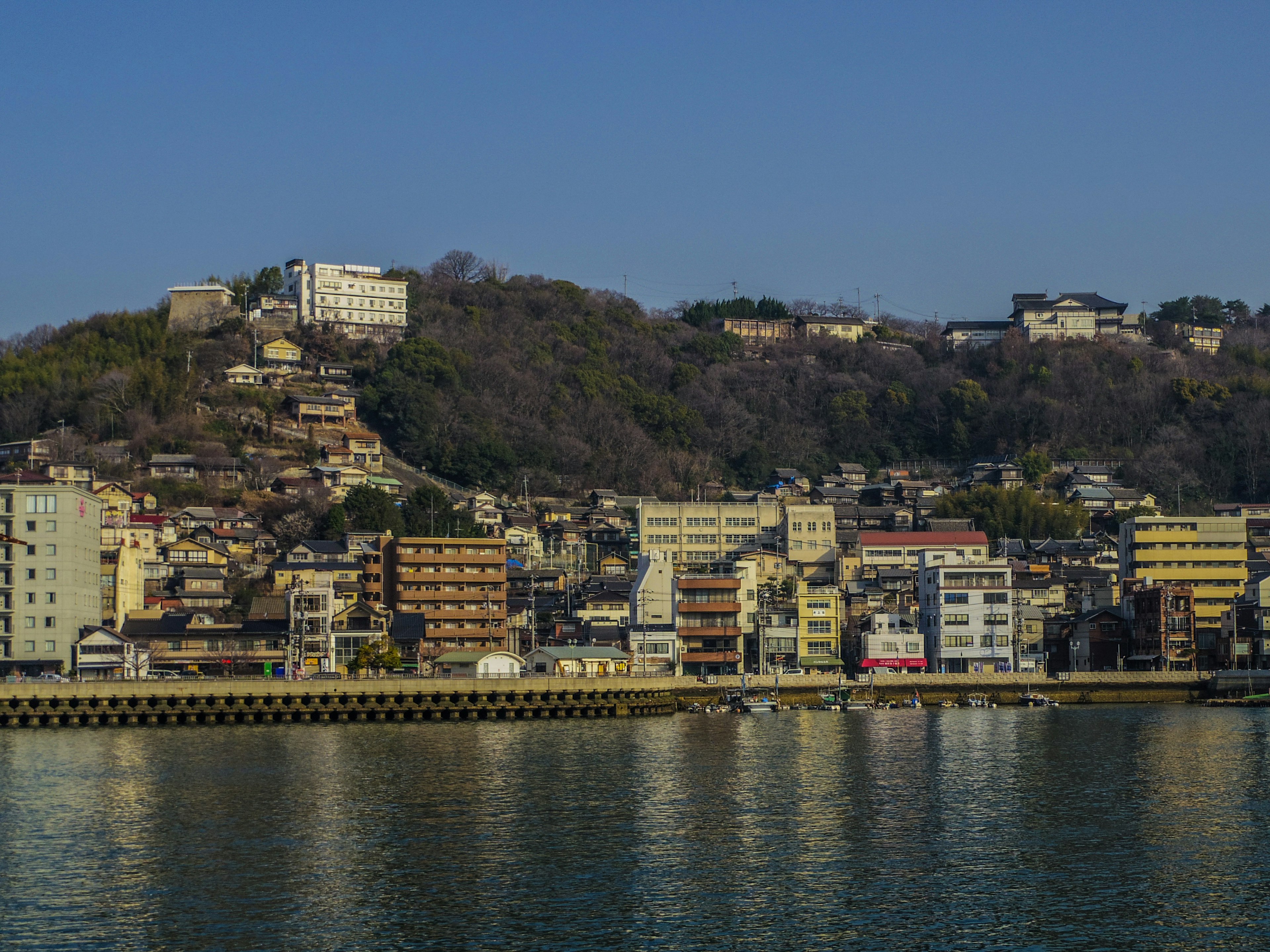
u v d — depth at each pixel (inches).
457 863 2406.5
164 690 4830.2
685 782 3299.7
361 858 2443.4
